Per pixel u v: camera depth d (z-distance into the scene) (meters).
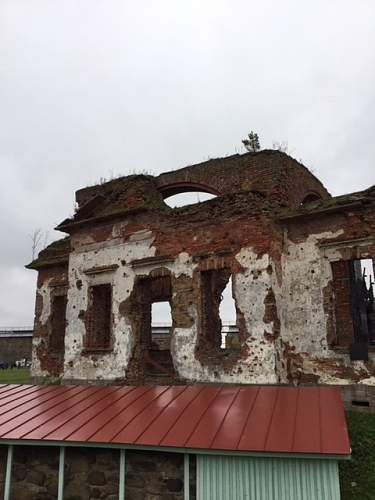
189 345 11.94
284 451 6.26
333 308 11.00
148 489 7.28
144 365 13.27
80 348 14.26
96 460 7.71
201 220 12.45
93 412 8.43
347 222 11.07
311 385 10.89
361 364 10.31
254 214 11.57
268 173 12.71
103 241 14.52
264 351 10.79
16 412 8.90
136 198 14.01
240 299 11.39
